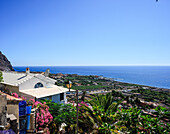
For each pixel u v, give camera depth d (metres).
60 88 15.10
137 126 4.78
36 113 6.51
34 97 10.82
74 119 7.19
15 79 14.79
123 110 5.46
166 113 4.75
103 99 7.46
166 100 46.72
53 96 13.57
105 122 5.55
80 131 6.21
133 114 5.02
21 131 5.40
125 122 5.12
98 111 6.11
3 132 4.10
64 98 15.21
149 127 4.50
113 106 6.82
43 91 13.11
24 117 5.54
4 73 18.55
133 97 48.69
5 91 7.38
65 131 6.84
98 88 73.38
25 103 5.61
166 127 4.38
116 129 5.23
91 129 6.04
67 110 7.73
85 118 6.17
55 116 7.39
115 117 5.79
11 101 4.91
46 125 6.79
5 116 4.26
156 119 4.61
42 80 16.16
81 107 6.99
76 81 105.88
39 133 6.13
